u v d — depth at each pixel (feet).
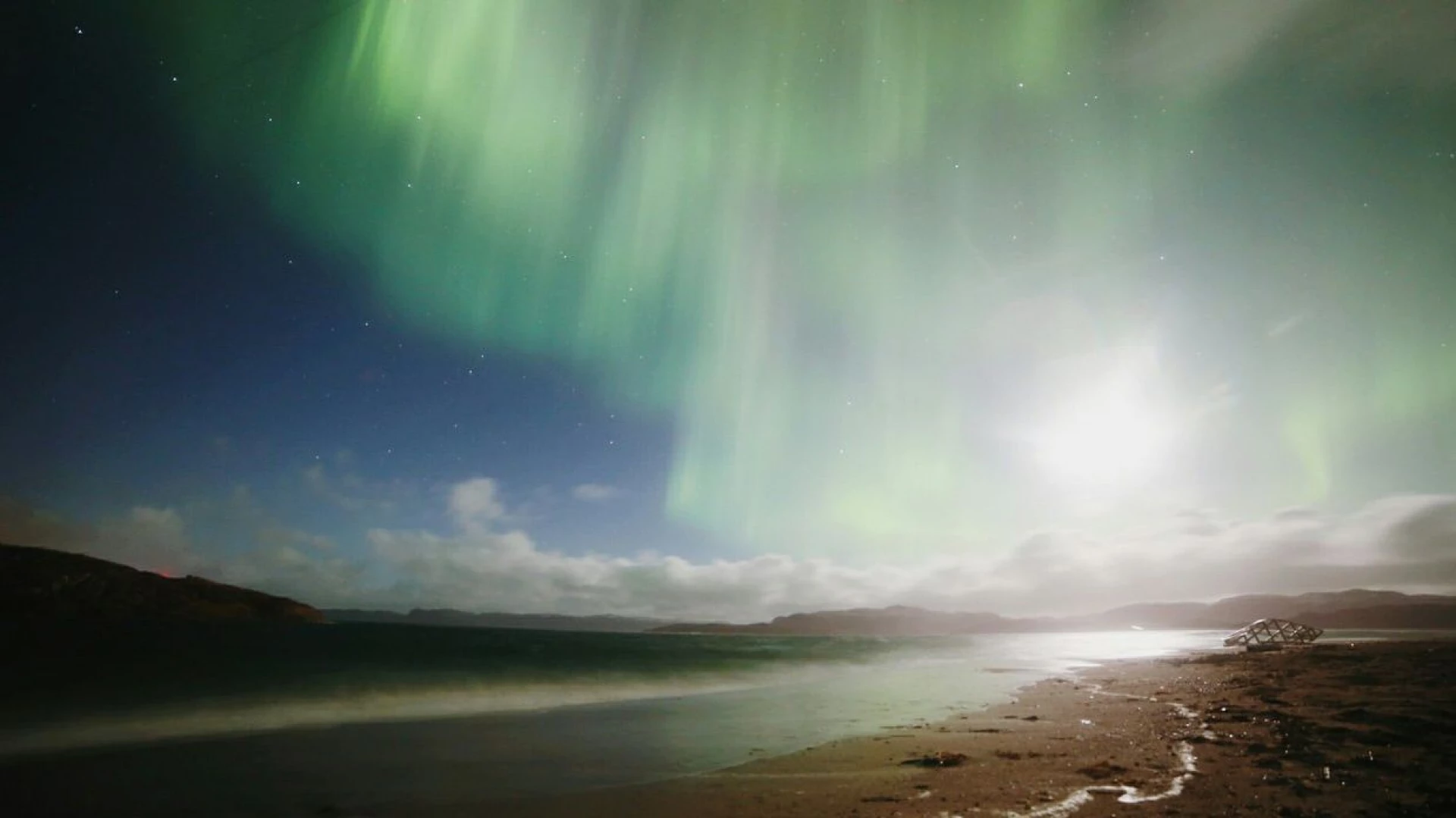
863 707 48.88
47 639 82.94
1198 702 44.29
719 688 67.00
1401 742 26.61
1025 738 32.48
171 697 45.80
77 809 21.18
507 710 47.50
